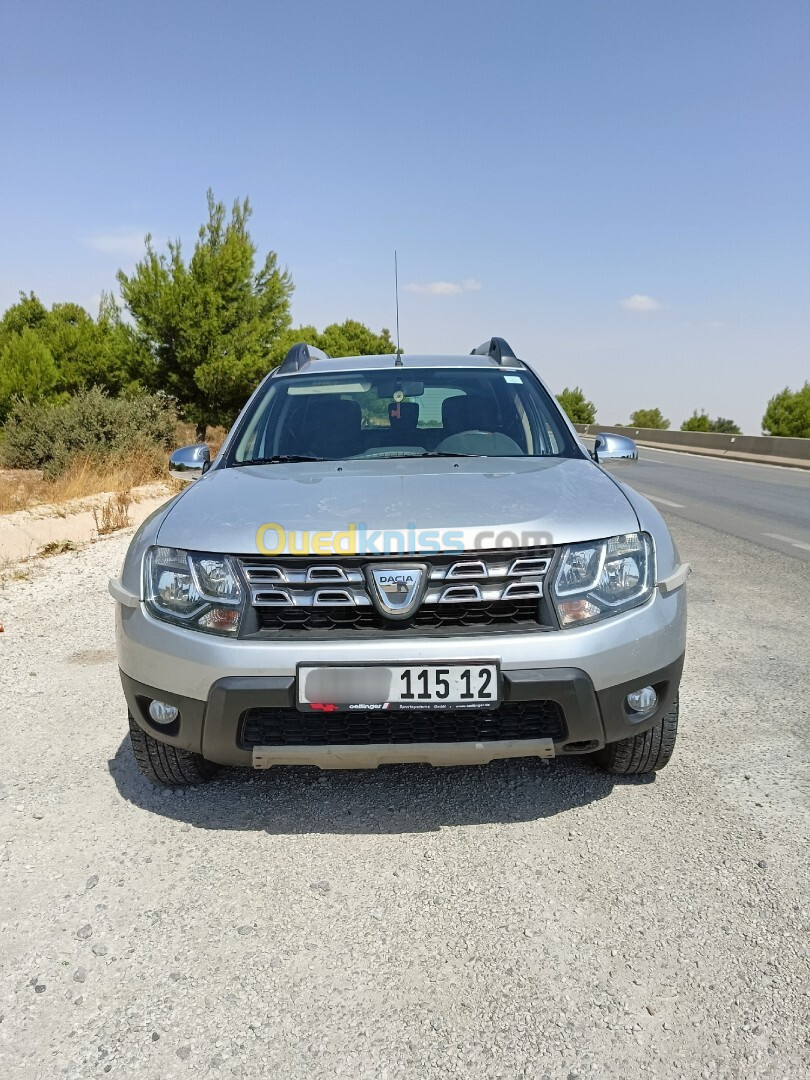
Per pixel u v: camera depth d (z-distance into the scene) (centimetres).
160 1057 179
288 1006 195
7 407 3069
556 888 239
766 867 248
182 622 250
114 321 2658
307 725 249
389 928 223
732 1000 194
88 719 375
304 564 242
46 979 205
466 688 234
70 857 260
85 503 1062
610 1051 179
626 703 253
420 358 430
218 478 314
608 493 281
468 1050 180
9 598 610
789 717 367
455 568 239
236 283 2666
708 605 574
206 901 237
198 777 302
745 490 1425
